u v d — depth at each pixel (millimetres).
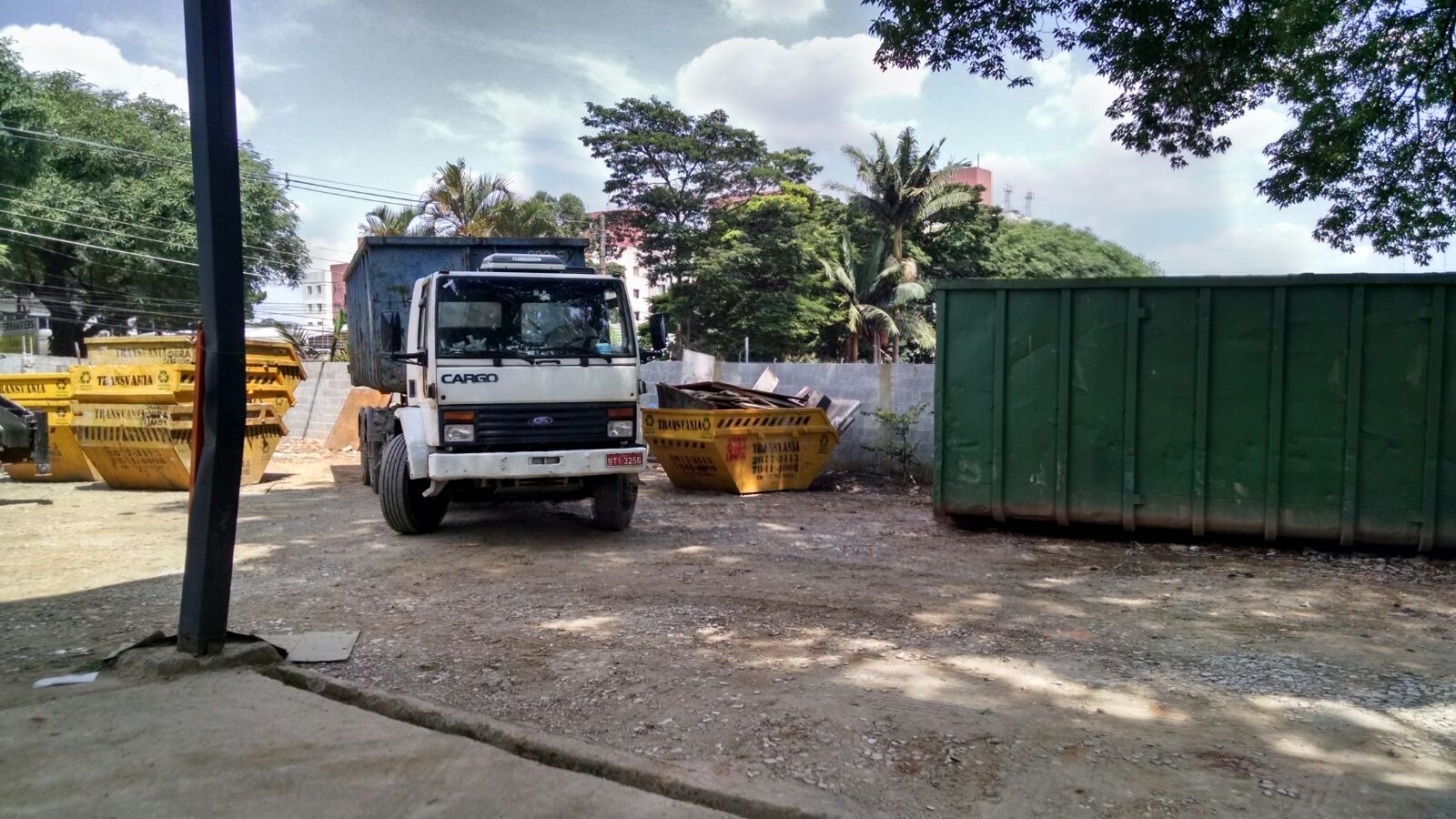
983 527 9133
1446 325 7316
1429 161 10953
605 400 8227
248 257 37562
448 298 7891
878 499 11422
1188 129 10891
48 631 5512
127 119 36125
